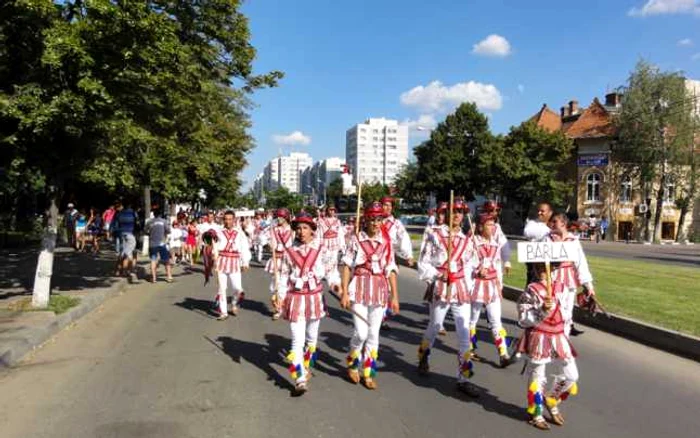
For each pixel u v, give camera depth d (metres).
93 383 6.05
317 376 6.36
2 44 8.94
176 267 18.73
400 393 5.80
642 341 8.11
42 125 8.64
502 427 4.93
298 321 5.76
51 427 4.84
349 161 100.44
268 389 5.89
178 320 9.57
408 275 16.36
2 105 8.35
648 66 42.88
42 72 8.88
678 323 8.29
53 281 13.37
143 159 17.28
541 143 43.44
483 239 7.21
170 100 13.08
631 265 18.12
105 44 8.93
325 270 5.96
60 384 6.01
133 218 14.98
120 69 9.23
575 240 6.33
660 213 43.00
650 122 41.72
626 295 11.07
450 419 5.09
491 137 46.88
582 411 5.36
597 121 46.44
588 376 6.48
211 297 12.21
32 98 8.55
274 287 9.63
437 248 6.20
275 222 10.03
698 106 44.19
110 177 13.25
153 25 9.12
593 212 45.38
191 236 19.38
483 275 7.02
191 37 15.11
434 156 49.62
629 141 42.94
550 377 6.09
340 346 7.71
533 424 4.95
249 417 5.10
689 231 46.22
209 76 16.48
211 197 40.00
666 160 42.56
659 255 26.98
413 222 63.31
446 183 48.59
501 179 44.28
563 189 43.84
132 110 10.66
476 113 48.53
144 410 5.26
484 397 5.72
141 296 12.28
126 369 6.57
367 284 5.89
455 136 48.91
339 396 5.69
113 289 12.46
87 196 35.88
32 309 9.36
